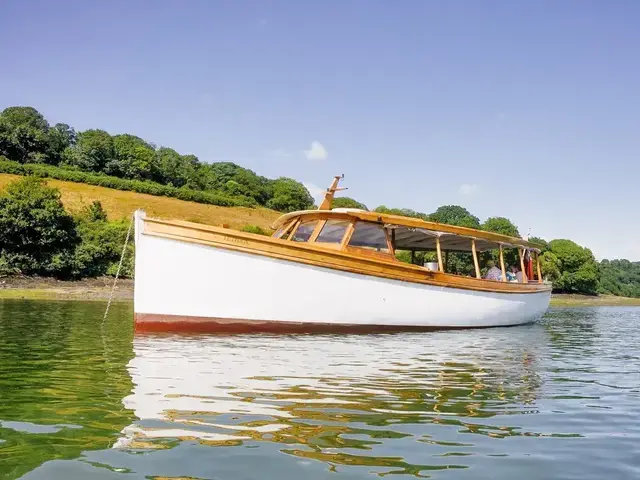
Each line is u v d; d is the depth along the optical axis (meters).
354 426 4.52
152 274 11.27
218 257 11.38
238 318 11.50
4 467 3.44
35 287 34.53
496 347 10.90
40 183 43.78
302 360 8.07
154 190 75.25
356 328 12.52
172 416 4.67
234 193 100.69
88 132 98.31
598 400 5.86
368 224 13.27
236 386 5.98
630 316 25.84
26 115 99.81
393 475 3.44
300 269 11.83
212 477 3.33
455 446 4.09
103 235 43.12
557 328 17.09
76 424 4.39
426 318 13.55
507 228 54.59
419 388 6.21
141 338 10.56
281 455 3.75
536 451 4.02
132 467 3.46
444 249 19.22
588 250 66.00
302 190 106.12
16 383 6.03
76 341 10.02
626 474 3.58
